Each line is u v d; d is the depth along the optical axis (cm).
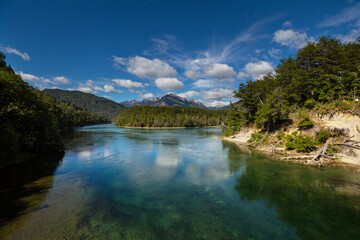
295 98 3906
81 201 1300
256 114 4538
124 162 2536
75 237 888
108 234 916
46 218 1058
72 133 7569
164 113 17662
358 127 2416
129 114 17975
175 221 1051
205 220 1065
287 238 902
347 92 3128
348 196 1370
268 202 1298
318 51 3650
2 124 2462
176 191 1509
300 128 3159
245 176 1898
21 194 1410
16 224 988
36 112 3516
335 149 2406
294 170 2066
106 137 6047
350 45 3431
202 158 2780
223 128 7606
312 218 1082
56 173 2000
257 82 5181
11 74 2792
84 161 2586
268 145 3466
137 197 1384
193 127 15012
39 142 3100
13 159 2545
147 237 898
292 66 4172
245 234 933
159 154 3111
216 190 1531
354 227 986
